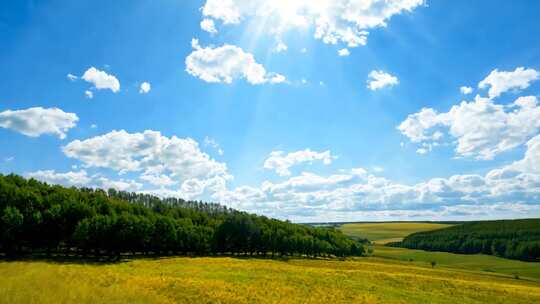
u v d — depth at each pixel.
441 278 71.75
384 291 47.31
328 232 180.50
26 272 40.16
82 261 68.44
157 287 37.19
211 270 58.38
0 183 82.25
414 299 43.38
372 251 193.00
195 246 107.62
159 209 170.25
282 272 60.81
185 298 32.88
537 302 50.34
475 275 97.38
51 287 29.67
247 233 123.00
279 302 33.97
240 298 34.34
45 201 86.62
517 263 152.50
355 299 39.12
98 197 113.19
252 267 67.50
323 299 37.44
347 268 87.88
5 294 24.89
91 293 29.03
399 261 144.75
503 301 49.19
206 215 164.00
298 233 153.50
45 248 87.31
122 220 85.75
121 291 31.55
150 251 102.12
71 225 85.25
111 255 86.06
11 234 73.44
